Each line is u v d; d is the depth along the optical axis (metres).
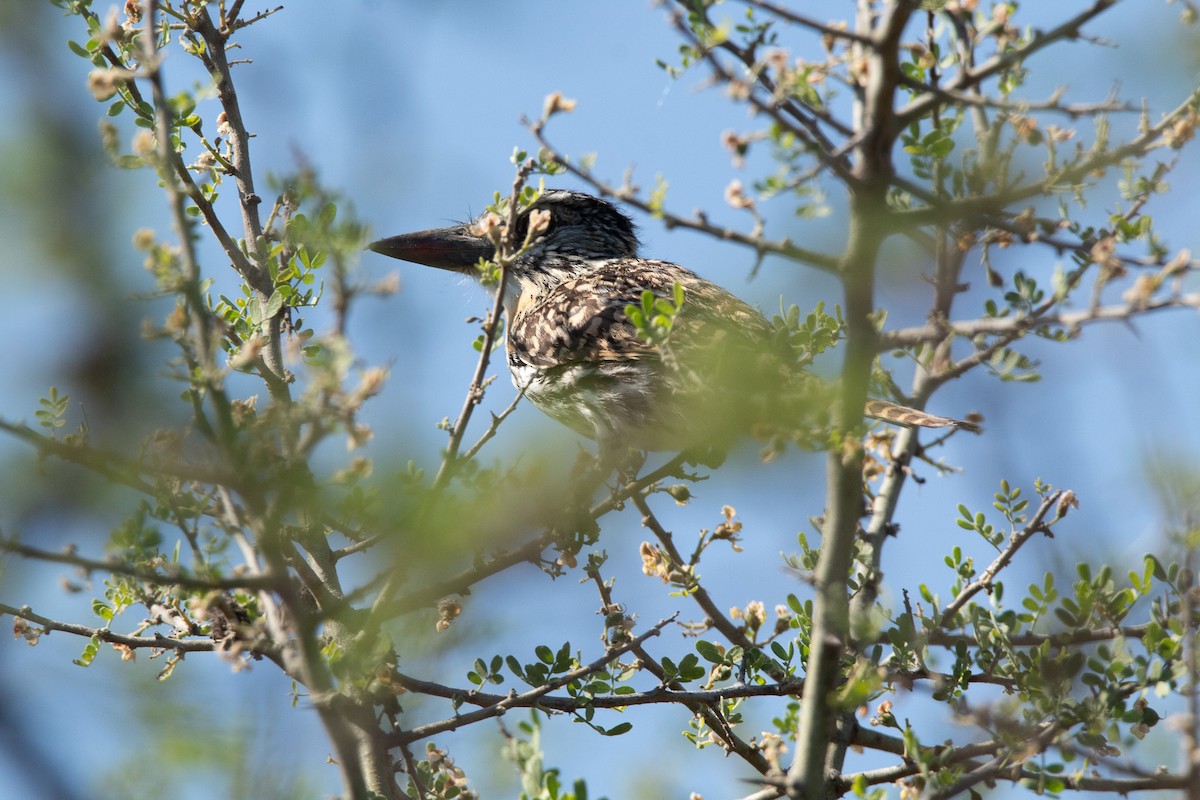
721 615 8.58
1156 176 6.82
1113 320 5.51
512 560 7.67
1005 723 6.74
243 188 9.24
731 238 5.69
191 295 5.64
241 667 6.40
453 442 6.32
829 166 5.66
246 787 6.69
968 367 7.41
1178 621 7.15
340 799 6.16
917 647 8.00
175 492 6.34
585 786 5.81
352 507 6.01
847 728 7.84
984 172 6.43
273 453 5.50
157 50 7.71
